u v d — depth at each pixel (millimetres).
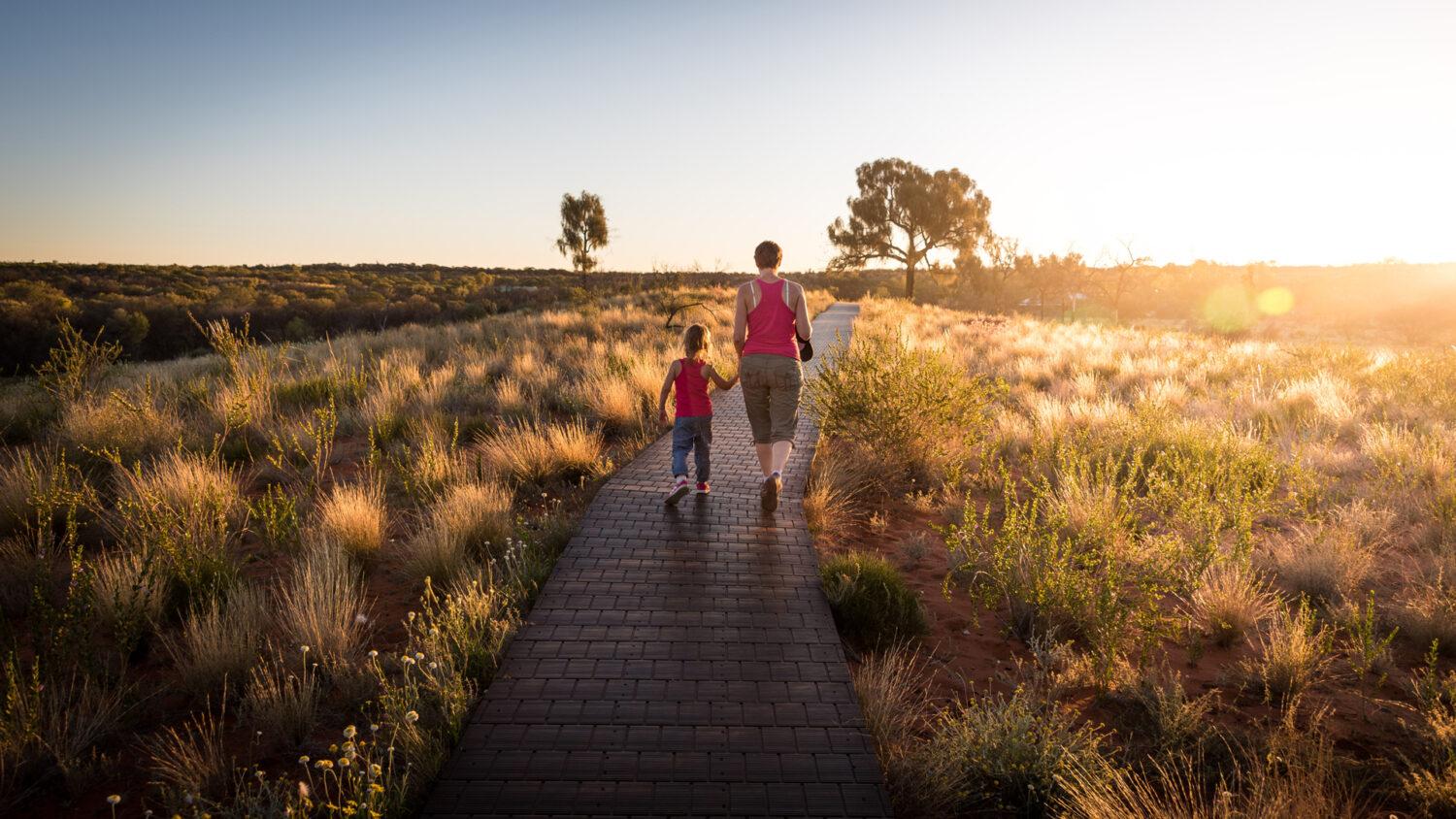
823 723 3127
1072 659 3842
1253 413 9602
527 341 15773
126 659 3709
